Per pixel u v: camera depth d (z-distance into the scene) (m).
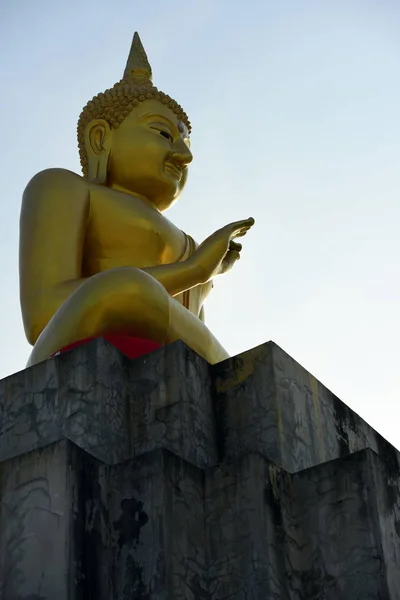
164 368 12.05
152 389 12.02
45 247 14.76
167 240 15.75
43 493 10.45
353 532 10.79
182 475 10.84
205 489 11.04
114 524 10.58
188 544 10.59
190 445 11.70
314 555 10.88
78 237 15.05
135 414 11.98
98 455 11.37
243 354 12.47
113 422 11.70
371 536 10.70
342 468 11.09
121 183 16.34
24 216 15.21
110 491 10.73
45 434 11.80
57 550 10.14
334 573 10.73
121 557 10.43
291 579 10.67
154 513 10.46
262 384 12.20
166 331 13.09
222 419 12.26
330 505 11.02
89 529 10.38
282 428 11.98
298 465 11.98
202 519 10.87
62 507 10.29
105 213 15.47
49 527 10.28
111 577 10.38
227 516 10.82
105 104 16.70
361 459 11.04
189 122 17.16
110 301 12.83
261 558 10.49
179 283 14.38
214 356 13.63
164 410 11.86
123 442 11.73
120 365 12.12
